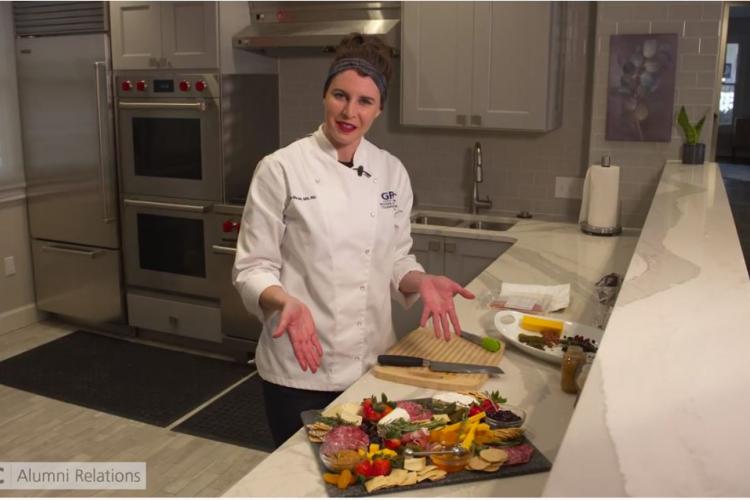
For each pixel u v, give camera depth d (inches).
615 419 37.9
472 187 164.1
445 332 69.9
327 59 170.4
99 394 144.9
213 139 156.3
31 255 184.9
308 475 52.3
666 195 104.1
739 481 32.3
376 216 73.7
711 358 45.4
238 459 120.6
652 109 141.2
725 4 136.5
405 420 56.1
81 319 182.9
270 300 65.2
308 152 71.8
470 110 147.0
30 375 153.9
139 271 171.0
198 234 161.5
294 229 71.4
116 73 163.9
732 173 233.9
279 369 73.5
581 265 116.7
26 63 172.4
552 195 157.9
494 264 117.5
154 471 116.4
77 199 173.6
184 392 146.4
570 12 149.1
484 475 51.3
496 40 141.9
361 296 73.7
